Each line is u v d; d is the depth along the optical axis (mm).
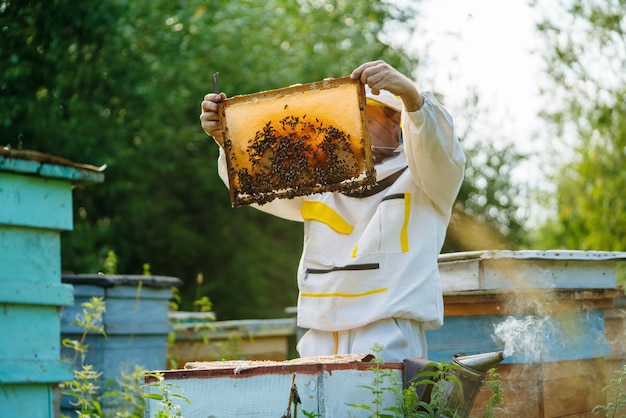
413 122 3410
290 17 18656
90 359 6473
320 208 3822
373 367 3176
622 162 14711
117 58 14148
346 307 3623
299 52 17484
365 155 3305
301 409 3070
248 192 3496
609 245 14867
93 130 14172
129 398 5684
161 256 17922
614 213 14820
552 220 18250
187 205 18328
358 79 3303
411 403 3059
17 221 3463
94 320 6230
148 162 16484
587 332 4309
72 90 13805
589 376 4324
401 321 3584
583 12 13438
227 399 3146
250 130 3471
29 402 3518
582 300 4309
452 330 4418
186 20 16328
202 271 18500
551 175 16297
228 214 18484
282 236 19141
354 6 18625
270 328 8336
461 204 18234
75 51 13250
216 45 16797
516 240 18297
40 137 12820
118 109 14828
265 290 18547
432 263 3635
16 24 12086
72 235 14094
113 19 13234
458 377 3178
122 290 6641
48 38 12383
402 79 3311
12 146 12633
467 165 18312
